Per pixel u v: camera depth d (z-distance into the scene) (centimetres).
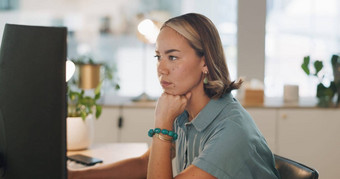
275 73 317
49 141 71
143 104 285
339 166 286
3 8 305
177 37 109
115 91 314
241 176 102
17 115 74
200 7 309
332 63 294
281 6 311
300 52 315
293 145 283
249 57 307
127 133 282
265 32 306
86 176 131
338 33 313
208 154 102
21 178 75
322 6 312
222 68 115
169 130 112
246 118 112
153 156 111
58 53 69
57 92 70
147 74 312
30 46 71
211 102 115
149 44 303
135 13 311
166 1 310
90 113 196
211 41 111
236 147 102
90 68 272
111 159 171
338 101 290
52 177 72
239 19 304
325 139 284
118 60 314
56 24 310
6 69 75
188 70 110
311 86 316
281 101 304
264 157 109
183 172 102
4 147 77
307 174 112
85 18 311
